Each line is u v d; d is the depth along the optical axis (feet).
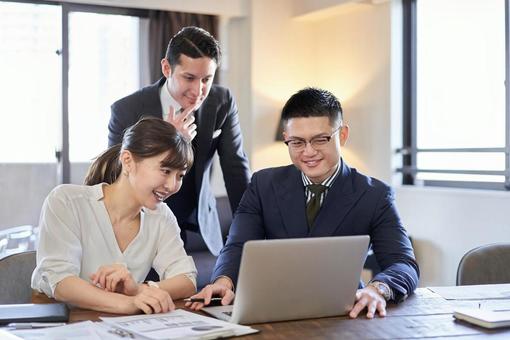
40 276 6.36
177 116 8.62
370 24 17.19
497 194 13.74
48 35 17.46
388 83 16.66
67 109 17.47
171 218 7.20
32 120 17.49
